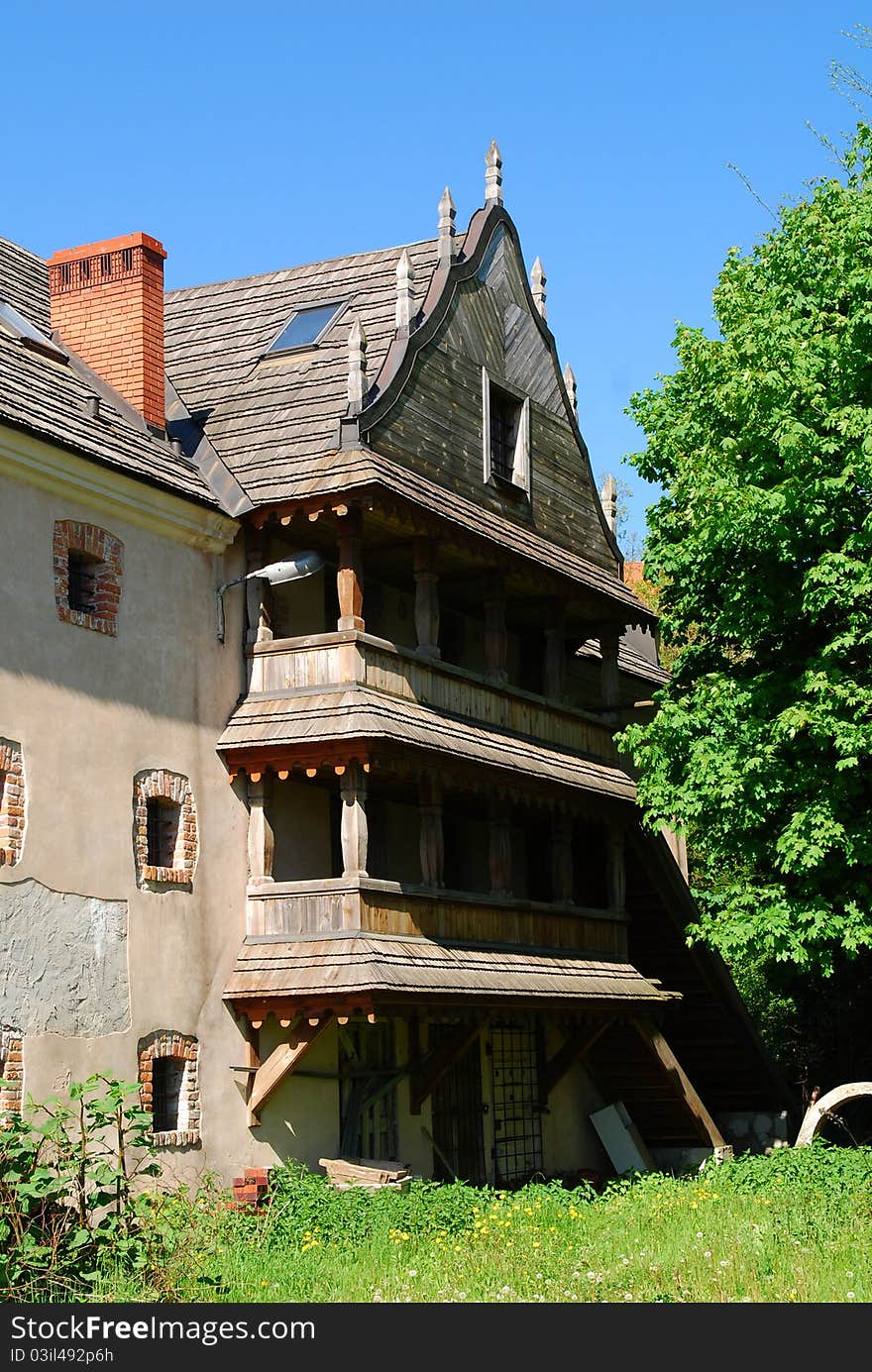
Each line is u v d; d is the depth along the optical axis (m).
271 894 19.92
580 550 26.23
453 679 21.98
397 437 21.34
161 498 19.02
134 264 20.56
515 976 21.91
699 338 23.73
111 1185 15.74
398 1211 17.77
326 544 22.16
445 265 23.22
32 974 16.36
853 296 21.47
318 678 20.03
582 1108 28.05
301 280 24.98
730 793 21.56
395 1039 22.86
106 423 18.91
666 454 24.00
